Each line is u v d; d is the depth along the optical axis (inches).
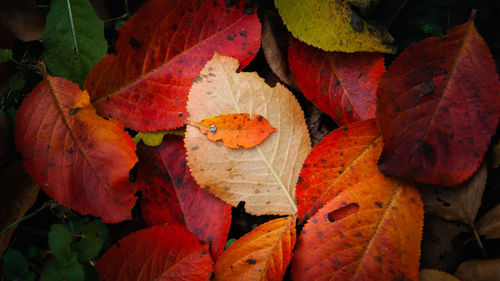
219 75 13.4
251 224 14.3
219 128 13.3
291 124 13.5
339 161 13.3
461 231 13.7
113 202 13.4
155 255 13.2
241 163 13.4
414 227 13.0
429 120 12.9
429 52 13.0
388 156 13.0
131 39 13.4
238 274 13.1
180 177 13.6
